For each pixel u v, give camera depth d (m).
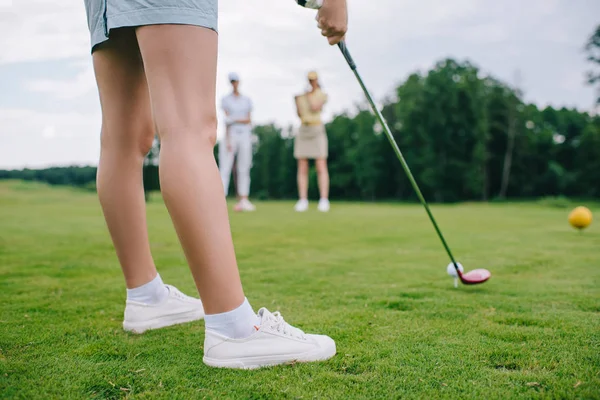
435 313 2.06
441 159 34.19
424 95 34.84
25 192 18.00
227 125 10.26
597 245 4.54
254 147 50.81
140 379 1.31
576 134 38.34
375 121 38.84
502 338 1.68
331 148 44.12
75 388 1.24
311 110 10.48
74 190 20.39
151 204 12.91
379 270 3.27
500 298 2.37
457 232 5.81
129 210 1.75
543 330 1.78
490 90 36.09
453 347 1.57
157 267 3.37
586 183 32.53
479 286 2.70
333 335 1.72
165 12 1.35
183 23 1.36
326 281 2.87
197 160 1.38
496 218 8.27
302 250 4.29
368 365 1.41
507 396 1.18
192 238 1.37
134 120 1.72
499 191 36.38
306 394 1.20
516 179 35.72
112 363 1.44
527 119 35.81
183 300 1.92
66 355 1.51
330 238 5.19
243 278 2.96
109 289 2.61
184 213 1.36
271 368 1.40
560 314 2.03
